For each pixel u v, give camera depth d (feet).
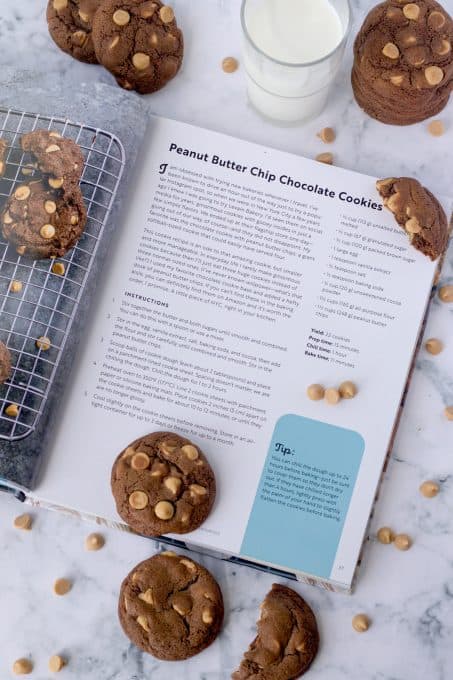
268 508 2.68
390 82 2.62
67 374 2.68
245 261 2.72
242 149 2.73
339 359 2.70
